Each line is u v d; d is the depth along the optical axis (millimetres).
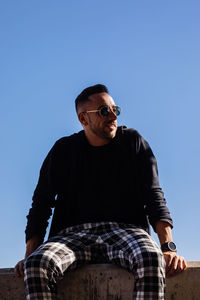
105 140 3299
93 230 2998
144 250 2539
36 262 2594
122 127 3385
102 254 2908
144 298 2416
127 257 2668
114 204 3117
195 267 2818
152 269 2467
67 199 3223
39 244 3184
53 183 3332
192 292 2793
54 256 2668
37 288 2543
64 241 2865
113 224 3008
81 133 3426
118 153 3260
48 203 3324
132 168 3221
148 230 3145
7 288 3002
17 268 2982
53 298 2566
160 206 2998
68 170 3328
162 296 2455
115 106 3367
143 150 3285
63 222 3211
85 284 2822
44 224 3260
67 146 3395
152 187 3107
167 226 2928
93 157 3266
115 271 2791
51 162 3361
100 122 3293
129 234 2822
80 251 2857
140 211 3152
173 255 2789
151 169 3207
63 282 2846
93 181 3193
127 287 2754
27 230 3211
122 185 3168
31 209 3303
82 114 3404
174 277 2799
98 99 3365
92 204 3133
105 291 2789
